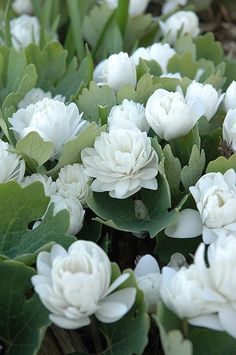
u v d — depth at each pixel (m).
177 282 0.53
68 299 0.52
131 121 0.64
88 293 0.52
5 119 0.67
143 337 0.53
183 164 0.66
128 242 0.67
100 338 0.61
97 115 0.69
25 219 0.59
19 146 0.62
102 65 0.77
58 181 0.63
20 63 0.73
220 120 0.70
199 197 0.60
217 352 0.55
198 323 0.53
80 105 0.69
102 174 0.61
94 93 0.68
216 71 0.77
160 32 0.91
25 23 0.88
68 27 0.96
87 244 0.54
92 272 0.53
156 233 0.59
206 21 1.07
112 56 0.70
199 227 0.60
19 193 0.58
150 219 0.62
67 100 0.76
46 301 0.53
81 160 0.64
